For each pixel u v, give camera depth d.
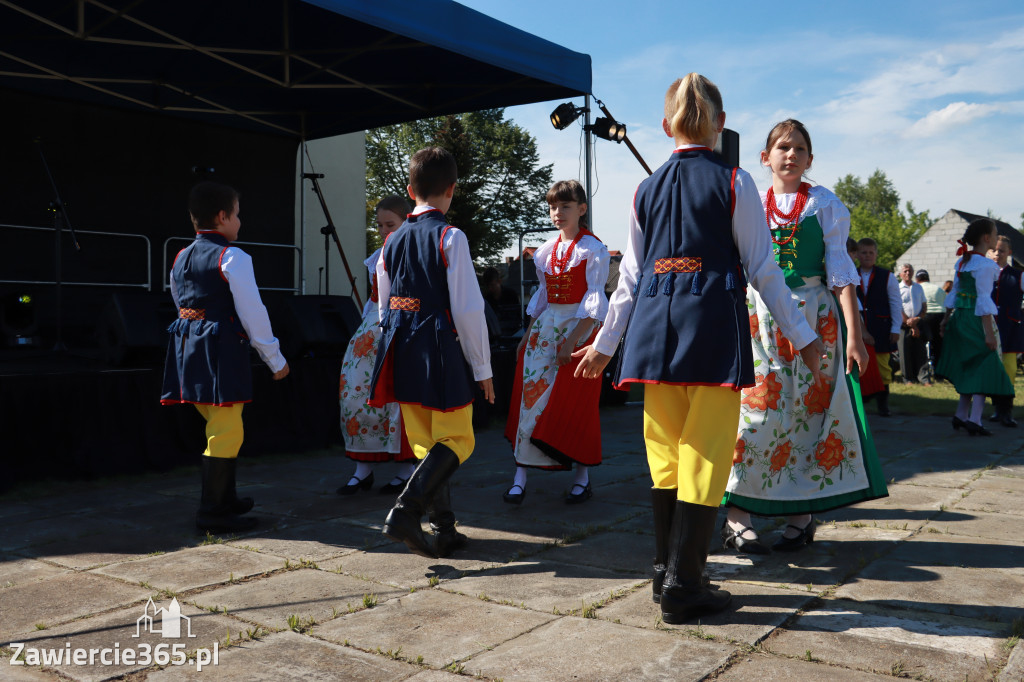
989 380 5.57
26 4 5.62
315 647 1.87
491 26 5.52
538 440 3.44
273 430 5.10
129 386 4.45
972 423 5.66
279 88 7.36
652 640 1.89
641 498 3.70
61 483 4.07
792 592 2.24
